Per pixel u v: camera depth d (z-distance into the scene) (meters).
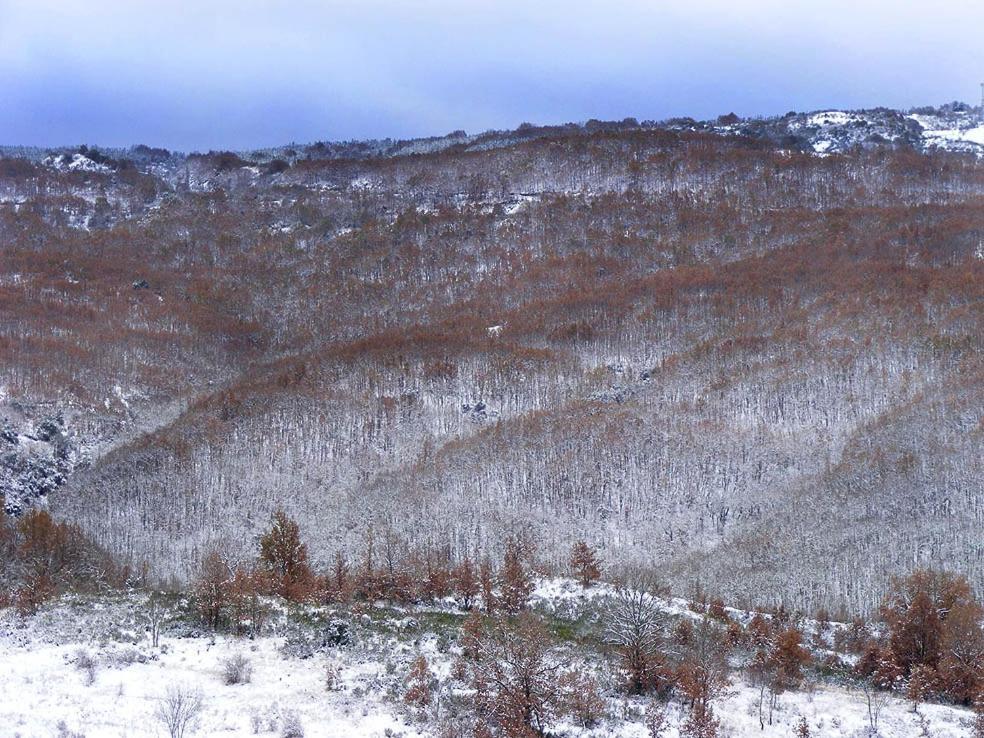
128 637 48.62
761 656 54.66
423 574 77.81
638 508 129.12
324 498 135.88
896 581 78.38
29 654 45.06
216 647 48.62
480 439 150.25
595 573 78.31
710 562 109.81
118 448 152.75
